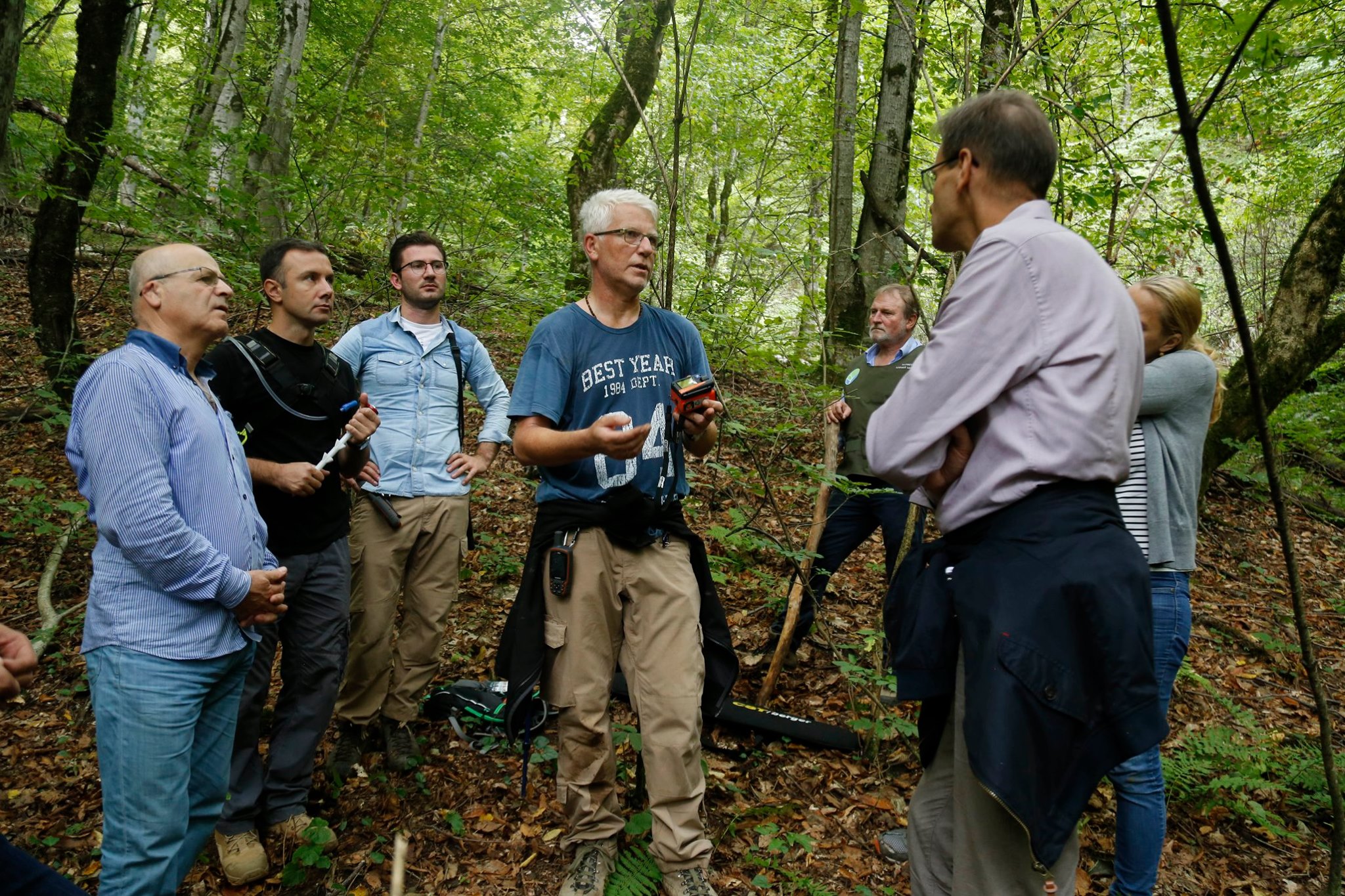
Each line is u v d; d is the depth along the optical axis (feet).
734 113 27.12
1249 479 22.20
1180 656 7.57
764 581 12.80
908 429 5.00
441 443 10.32
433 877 8.14
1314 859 9.14
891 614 5.65
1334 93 27.14
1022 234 4.89
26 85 27.43
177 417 6.40
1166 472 7.54
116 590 6.27
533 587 7.86
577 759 7.75
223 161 22.22
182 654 6.31
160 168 18.42
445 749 10.32
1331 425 23.22
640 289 8.08
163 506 6.07
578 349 7.89
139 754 6.20
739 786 9.74
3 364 21.58
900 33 22.75
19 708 10.63
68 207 16.72
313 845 7.80
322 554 8.70
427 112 38.96
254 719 8.31
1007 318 4.80
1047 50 16.34
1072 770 4.53
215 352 8.34
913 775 9.98
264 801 8.47
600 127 24.02
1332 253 18.38
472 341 11.14
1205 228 19.70
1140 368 4.93
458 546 10.34
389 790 9.40
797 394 16.28
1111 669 4.47
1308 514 22.41
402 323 10.50
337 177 21.66
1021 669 4.49
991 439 4.92
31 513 13.55
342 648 8.91
